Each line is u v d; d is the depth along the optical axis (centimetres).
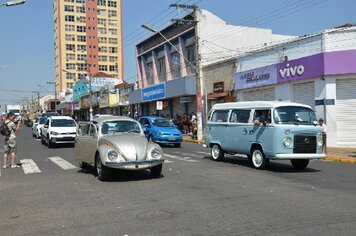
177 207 805
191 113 3584
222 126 1605
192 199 877
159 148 1183
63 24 11831
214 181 1117
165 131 2412
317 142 1352
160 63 4528
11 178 1266
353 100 2170
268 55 2644
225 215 732
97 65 12206
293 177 1193
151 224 687
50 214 785
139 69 5053
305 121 1357
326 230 630
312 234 610
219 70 3244
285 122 1323
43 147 2445
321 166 1484
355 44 2145
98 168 1185
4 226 709
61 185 1111
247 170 1358
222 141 1605
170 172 1306
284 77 2467
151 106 4694
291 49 2433
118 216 749
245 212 751
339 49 2164
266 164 1377
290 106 1368
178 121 3716
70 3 11919
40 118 3434
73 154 1988
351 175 1237
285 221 686
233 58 3038
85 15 12094
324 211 752
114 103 5684
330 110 2186
